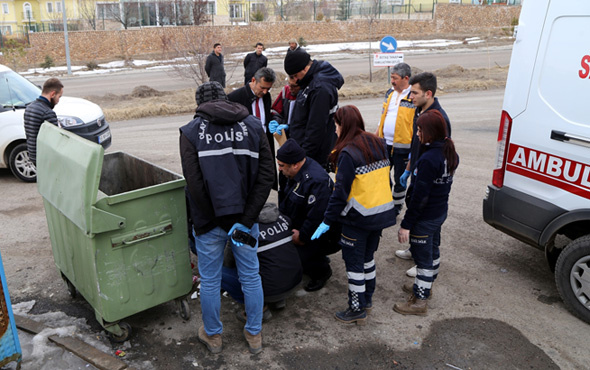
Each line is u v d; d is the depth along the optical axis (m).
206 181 2.74
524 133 3.74
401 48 30.20
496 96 13.77
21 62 28.25
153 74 23.52
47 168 3.39
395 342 3.34
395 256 4.61
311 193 3.66
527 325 3.51
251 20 40.41
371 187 3.20
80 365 3.06
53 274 4.29
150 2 37.22
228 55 23.27
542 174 3.65
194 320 3.59
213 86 3.07
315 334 3.44
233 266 3.54
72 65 29.11
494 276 4.21
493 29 39.44
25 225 5.44
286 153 3.58
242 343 3.35
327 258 4.08
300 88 4.32
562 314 3.64
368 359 3.18
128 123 11.50
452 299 3.86
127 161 4.01
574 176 3.43
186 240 3.29
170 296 3.33
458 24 39.56
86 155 2.85
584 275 3.46
